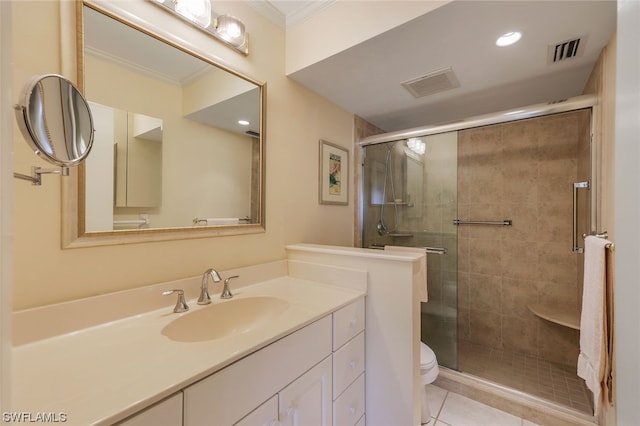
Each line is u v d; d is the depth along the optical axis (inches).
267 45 61.5
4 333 12.7
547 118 85.0
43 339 31.6
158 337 33.2
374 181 93.2
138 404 21.8
